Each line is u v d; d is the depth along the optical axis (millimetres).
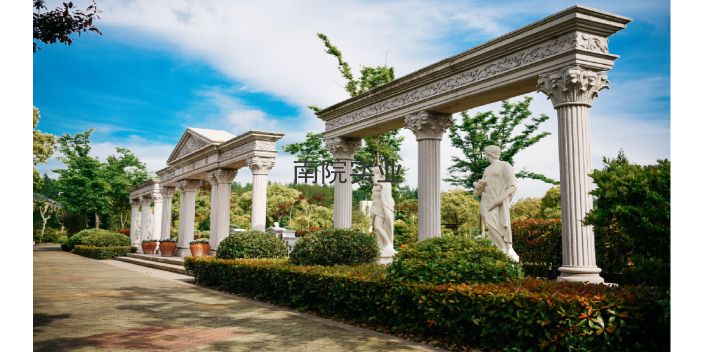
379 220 12758
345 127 14328
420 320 6238
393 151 21172
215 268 12789
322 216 41812
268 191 44969
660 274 4414
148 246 27219
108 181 42812
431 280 6203
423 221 11391
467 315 5586
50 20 6066
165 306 9508
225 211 19812
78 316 8219
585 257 7746
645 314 4328
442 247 6648
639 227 4543
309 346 5891
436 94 10844
